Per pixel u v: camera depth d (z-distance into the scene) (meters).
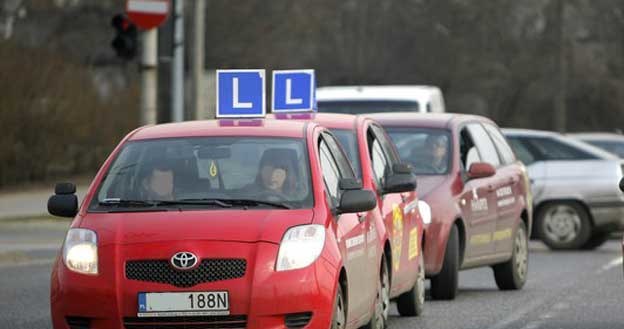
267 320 19.55
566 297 32.66
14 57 78.44
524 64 136.88
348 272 21.19
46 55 82.12
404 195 27.48
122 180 21.69
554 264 43.22
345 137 26.20
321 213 20.77
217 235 19.88
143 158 22.06
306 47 130.62
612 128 140.25
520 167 37.19
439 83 136.88
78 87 83.94
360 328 23.66
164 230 20.03
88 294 19.80
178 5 57.56
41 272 39.66
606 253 48.69
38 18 120.94
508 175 35.66
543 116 137.75
